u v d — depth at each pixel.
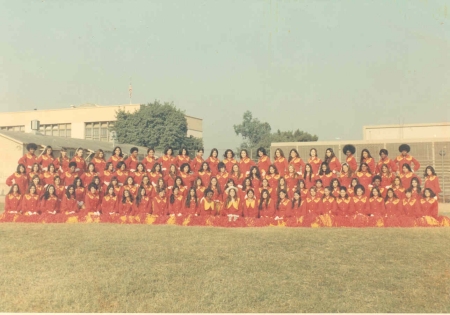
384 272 6.46
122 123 42.22
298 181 12.27
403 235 9.20
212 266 6.79
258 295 5.62
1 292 5.78
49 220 12.02
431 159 20.17
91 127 46.03
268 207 11.93
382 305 5.28
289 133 43.66
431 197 11.46
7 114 44.69
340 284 5.98
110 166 13.88
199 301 5.44
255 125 51.88
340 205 11.72
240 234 9.47
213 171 13.92
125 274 6.41
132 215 12.24
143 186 12.81
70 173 13.91
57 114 46.41
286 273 6.45
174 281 6.13
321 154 22.19
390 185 12.46
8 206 12.81
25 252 7.69
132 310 5.20
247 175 13.05
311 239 8.79
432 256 7.30
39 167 13.95
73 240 8.73
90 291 5.77
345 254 7.48
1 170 24.06
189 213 12.16
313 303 5.36
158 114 42.34
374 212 11.67
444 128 22.23
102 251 7.76
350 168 12.95
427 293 5.63
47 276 6.36
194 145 44.12
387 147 21.08
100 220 12.03
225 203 12.07
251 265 6.84
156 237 9.08
